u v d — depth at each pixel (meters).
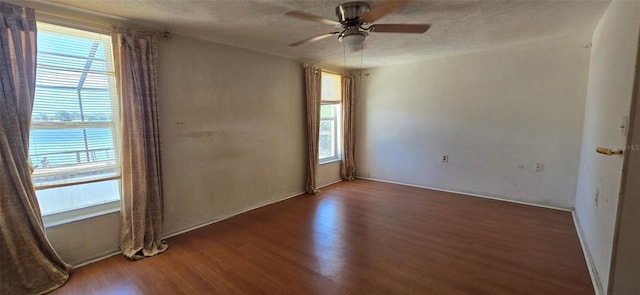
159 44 2.85
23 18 2.06
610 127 2.10
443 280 2.20
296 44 2.79
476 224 3.28
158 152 2.81
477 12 2.54
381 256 2.59
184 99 3.09
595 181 2.49
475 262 2.45
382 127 5.32
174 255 2.65
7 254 2.03
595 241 2.27
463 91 4.32
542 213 3.58
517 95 3.87
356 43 2.39
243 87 3.69
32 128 2.22
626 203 1.67
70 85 2.38
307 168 4.75
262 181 4.05
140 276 2.31
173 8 2.36
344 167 5.51
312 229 3.22
